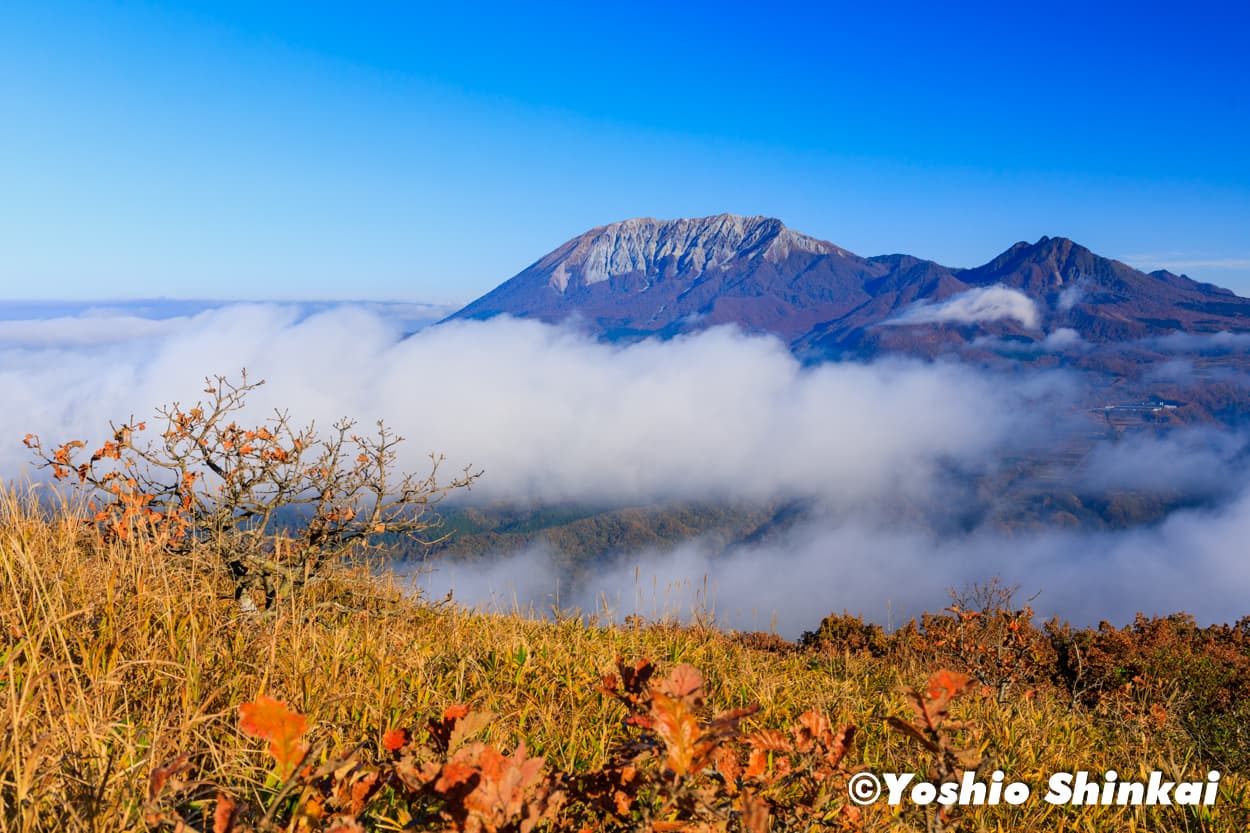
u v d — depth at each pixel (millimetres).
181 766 1680
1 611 2799
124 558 3547
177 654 2967
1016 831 3535
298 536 5406
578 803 2205
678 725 1383
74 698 2373
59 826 1783
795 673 6477
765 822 1324
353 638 4262
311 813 1511
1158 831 3943
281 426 5520
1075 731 5898
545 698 3965
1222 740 6707
